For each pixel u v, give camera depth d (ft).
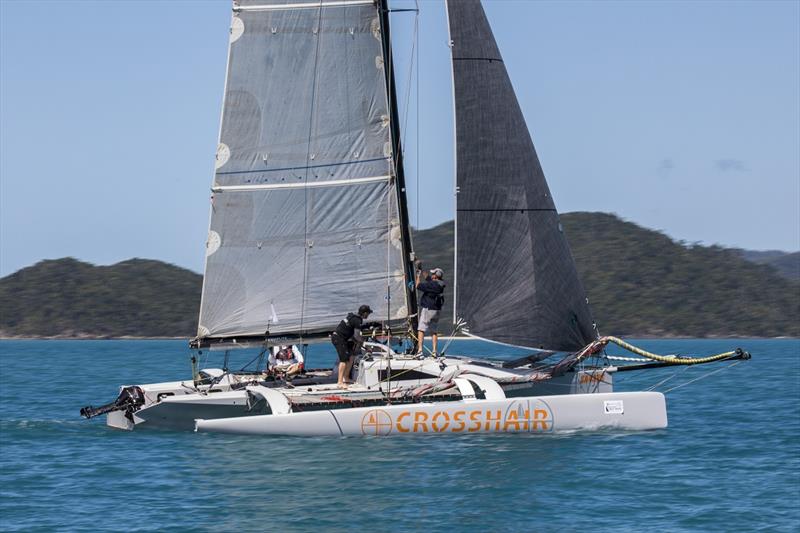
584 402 147.64
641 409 150.61
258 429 142.51
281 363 167.22
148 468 127.75
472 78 158.30
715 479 122.01
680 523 102.63
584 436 145.18
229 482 118.62
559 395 153.79
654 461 130.82
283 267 159.43
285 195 159.22
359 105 160.15
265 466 126.31
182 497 112.47
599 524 101.86
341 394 148.05
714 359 154.20
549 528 100.27
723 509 107.86
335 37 159.53
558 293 158.51
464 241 156.46
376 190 160.76
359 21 159.84
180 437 150.61
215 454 134.31
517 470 123.44
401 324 161.99
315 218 159.84
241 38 157.89
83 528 100.32
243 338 159.22
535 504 108.99
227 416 151.53
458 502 109.29
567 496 112.68
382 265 161.17
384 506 107.65
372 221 161.07
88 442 148.66
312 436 142.10
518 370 159.43
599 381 161.79
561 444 139.13
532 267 157.38
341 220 160.35
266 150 158.71
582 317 160.15
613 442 142.00
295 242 159.53
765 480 121.70
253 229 158.61
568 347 159.33
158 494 114.01
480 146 157.38
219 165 157.58
